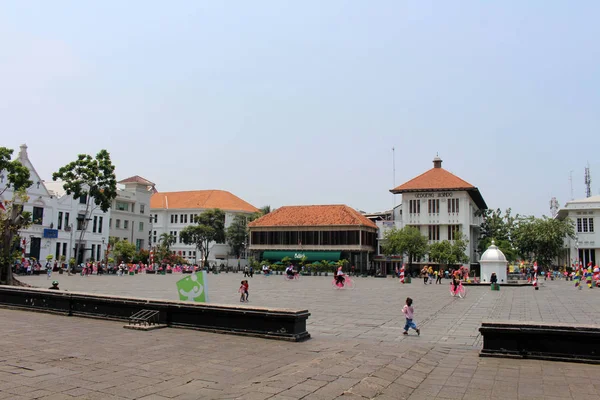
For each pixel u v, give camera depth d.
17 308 17.66
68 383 8.01
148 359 9.97
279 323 12.46
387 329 15.62
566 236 77.25
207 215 94.19
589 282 43.78
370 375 8.66
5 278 24.38
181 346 11.38
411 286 44.78
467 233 76.56
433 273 67.69
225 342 11.98
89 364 9.41
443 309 22.56
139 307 14.68
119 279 48.38
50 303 16.94
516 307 23.78
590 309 22.77
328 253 80.12
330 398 7.36
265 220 86.31
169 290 32.06
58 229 66.00
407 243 71.56
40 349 10.79
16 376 8.40
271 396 7.35
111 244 75.25
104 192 61.75
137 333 13.08
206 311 13.44
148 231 90.50
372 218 100.19
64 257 61.53
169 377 8.55
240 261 98.12
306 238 82.31
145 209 89.88
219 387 7.98
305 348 11.38
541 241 73.44
